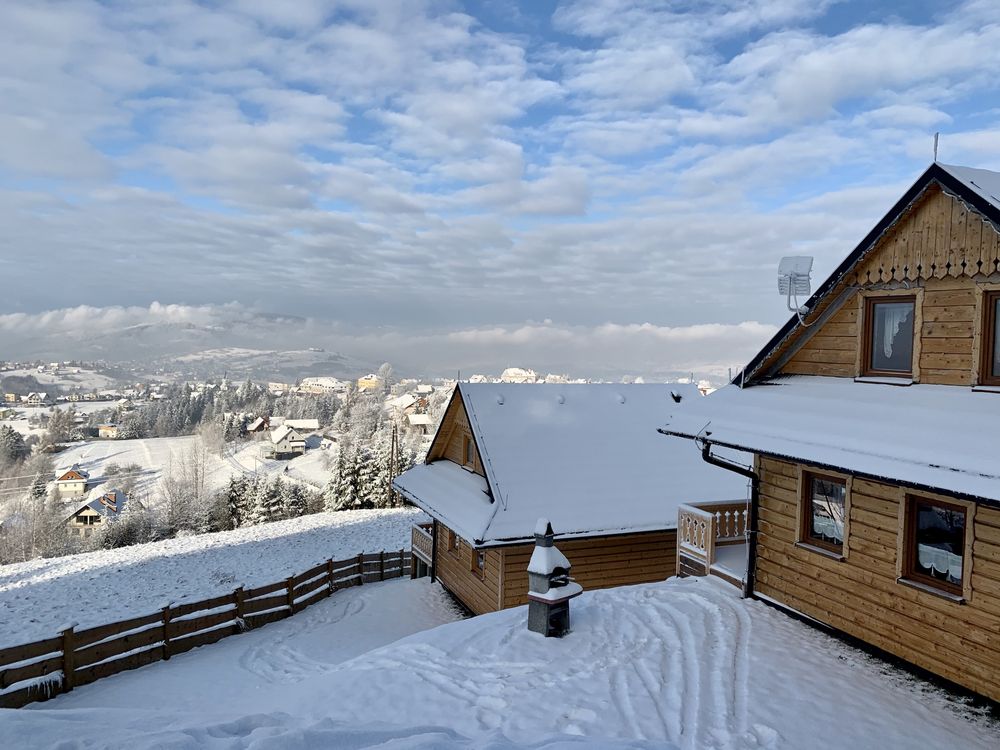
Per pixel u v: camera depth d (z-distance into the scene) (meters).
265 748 4.84
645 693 7.48
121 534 42.38
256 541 28.36
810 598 9.65
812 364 10.35
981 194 7.27
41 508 49.75
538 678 7.98
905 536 8.24
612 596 11.00
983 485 6.21
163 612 11.94
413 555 19.25
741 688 7.63
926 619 7.93
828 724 6.86
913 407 8.03
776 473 10.34
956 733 6.74
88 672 10.41
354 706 7.51
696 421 10.84
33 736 5.04
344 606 15.97
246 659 11.88
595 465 15.33
